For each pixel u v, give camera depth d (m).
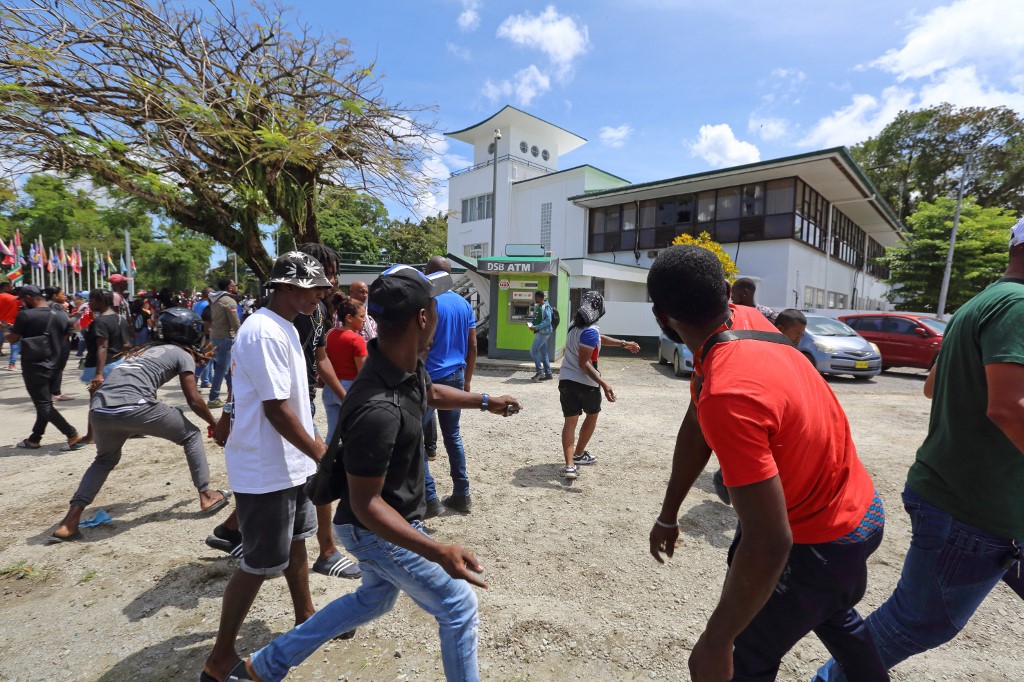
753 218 20.78
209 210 6.56
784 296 20.02
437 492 4.47
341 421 1.64
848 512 1.44
